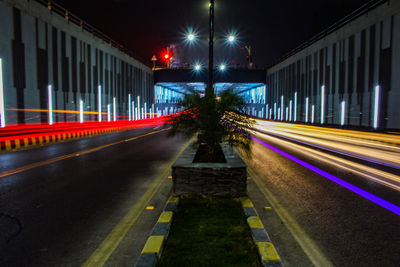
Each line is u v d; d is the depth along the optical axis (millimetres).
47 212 4586
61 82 23688
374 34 25453
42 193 5730
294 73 44875
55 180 6902
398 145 14844
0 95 16469
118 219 4273
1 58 16734
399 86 22266
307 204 4992
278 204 5004
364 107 26969
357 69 28125
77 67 26531
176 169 5000
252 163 9383
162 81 56500
